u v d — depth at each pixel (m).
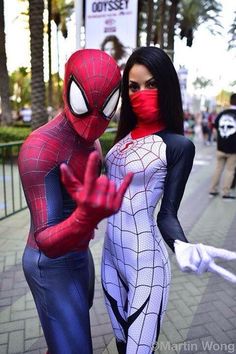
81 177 1.39
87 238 1.43
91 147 1.46
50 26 18.67
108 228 1.63
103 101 1.28
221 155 6.40
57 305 1.38
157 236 1.56
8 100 13.03
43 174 1.28
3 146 4.90
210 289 3.19
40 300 1.42
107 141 2.02
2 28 12.12
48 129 1.35
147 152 1.48
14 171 8.27
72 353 1.35
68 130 1.37
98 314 2.78
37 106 9.77
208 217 5.39
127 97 1.62
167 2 13.71
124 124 1.71
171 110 1.51
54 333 1.38
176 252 1.28
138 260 1.50
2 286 3.17
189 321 2.70
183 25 12.34
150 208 1.52
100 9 4.64
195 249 1.21
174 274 3.45
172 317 2.74
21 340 2.46
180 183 1.46
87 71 1.26
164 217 1.44
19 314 2.76
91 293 1.68
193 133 21.34
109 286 1.65
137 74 1.49
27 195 1.30
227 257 1.18
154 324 1.50
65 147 1.34
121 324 1.64
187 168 1.47
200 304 2.94
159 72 1.46
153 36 13.75
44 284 1.40
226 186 6.50
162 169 1.48
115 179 1.58
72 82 1.30
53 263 1.40
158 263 1.52
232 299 3.03
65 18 20.45
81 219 1.05
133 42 4.56
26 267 1.44
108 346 2.41
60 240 1.13
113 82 1.29
